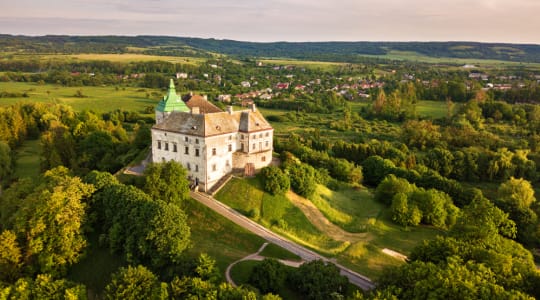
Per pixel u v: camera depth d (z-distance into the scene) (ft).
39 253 276.41
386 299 198.18
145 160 436.76
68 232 281.13
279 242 322.96
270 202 368.89
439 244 255.29
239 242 317.22
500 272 220.23
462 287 191.42
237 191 374.02
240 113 424.87
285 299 244.83
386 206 442.50
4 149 496.64
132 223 284.20
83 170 437.58
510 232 323.16
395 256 334.03
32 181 362.94
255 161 421.59
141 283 229.86
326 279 246.27
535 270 229.25
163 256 265.75
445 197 444.55
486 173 588.09
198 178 381.60
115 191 311.27
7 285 245.45
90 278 278.05
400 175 514.68
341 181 503.20
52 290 234.38
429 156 602.85
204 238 319.06
